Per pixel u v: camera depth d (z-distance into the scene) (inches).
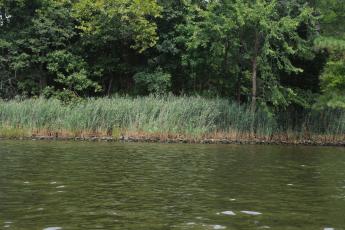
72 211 272.4
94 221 249.1
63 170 439.8
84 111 887.7
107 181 380.5
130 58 1178.6
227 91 1101.1
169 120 888.9
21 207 282.0
